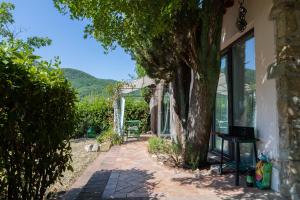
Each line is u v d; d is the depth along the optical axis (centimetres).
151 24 453
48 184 349
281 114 422
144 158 751
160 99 1240
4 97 240
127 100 1591
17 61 262
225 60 746
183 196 422
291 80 412
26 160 288
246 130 509
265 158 461
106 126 1515
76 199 417
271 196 415
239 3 586
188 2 476
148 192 445
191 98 608
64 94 362
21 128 270
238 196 418
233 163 611
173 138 809
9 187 271
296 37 414
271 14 441
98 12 458
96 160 736
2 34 1188
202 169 588
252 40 583
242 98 636
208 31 552
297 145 403
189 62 611
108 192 448
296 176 398
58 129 346
